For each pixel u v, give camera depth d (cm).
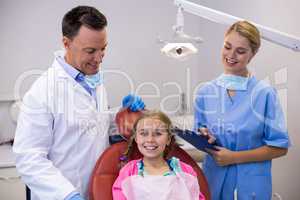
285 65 179
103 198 120
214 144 140
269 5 189
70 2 249
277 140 137
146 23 262
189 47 147
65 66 125
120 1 256
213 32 245
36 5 244
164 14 264
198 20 268
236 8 221
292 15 171
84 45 112
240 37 129
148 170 128
